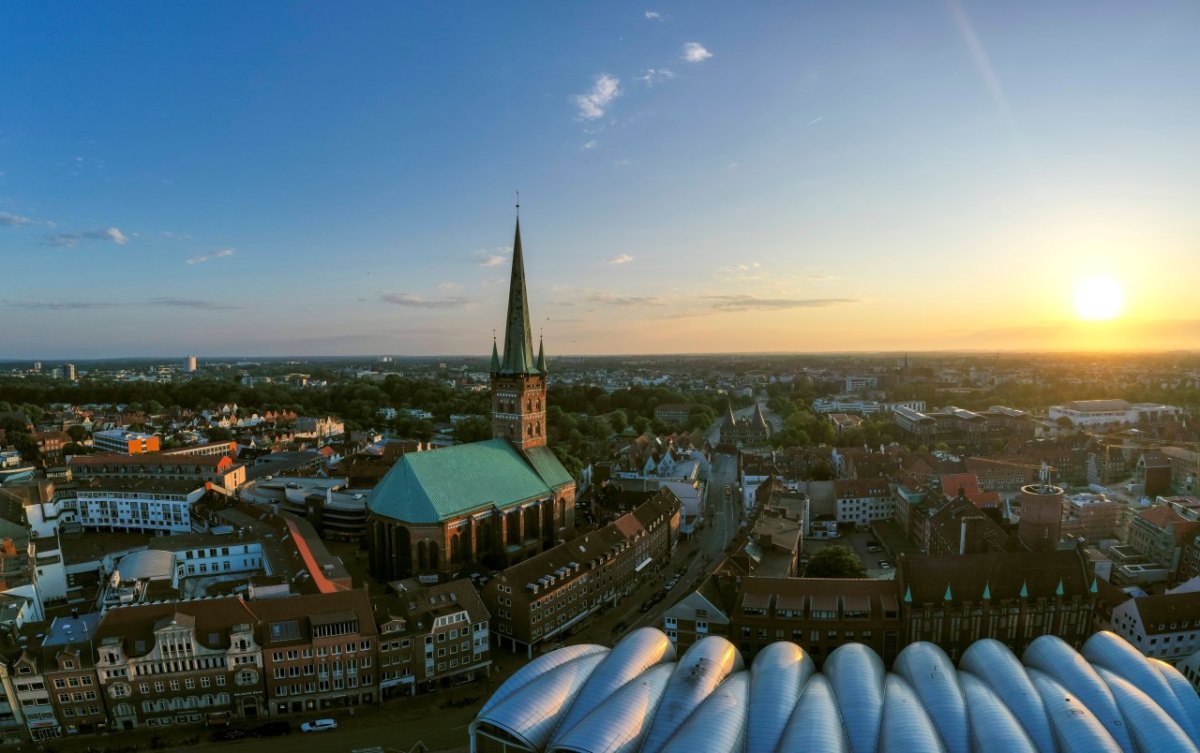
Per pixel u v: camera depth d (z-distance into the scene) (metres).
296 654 101.88
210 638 100.00
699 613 116.94
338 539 184.00
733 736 75.88
